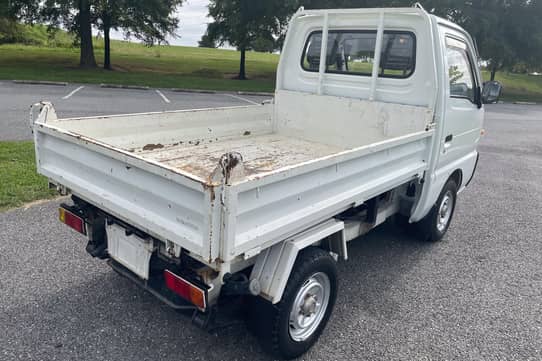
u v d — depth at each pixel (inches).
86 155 110.6
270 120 205.6
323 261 111.2
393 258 179.5
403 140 132.6
